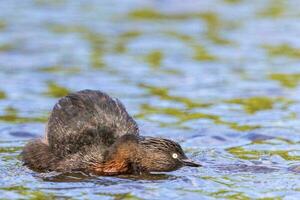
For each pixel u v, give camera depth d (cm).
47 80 2359
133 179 1555
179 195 1427
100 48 2744
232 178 1534
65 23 3080
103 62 2566
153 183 1517
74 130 1680
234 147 1772
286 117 2008
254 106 2116
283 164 1628
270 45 2766
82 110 1705
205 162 1656
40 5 3356
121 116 1714
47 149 1695
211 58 2617
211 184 1497
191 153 1725
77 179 1555
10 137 1864
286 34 2905
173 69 2492
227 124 1958
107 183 1521
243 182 1504
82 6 3369
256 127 1925
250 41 2828
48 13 3225
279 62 2564
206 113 2056
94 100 1730
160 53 2678
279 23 3061
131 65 2534
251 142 1811
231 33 2941
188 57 2630
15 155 1727
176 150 1648
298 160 1656
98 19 3155
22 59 2594
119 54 2666
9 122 1973
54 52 2683
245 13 3241
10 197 1420
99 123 1686
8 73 2431
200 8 3350
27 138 1862
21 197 1420
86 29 3002
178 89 2280
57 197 1419
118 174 1600
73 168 1623
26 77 2389
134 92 2242
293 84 2327
